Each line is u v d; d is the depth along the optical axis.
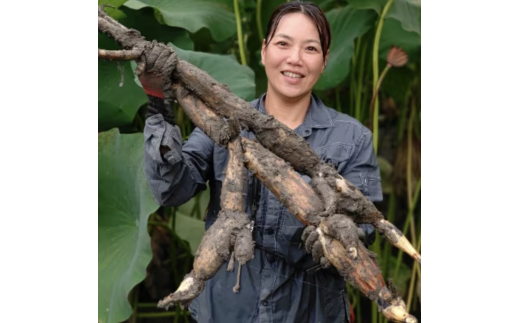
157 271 2.48
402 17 1.96
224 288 1.29
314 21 1.28
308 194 1.10
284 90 1.28
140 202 1.69
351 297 2.39
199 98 1.17
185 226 2.20
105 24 1.15
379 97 2.76
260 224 1.26
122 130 2.08
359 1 1.96
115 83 1.92
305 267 1.27
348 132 1.32
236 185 1.10
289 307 1.28
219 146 1.23
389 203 2.72
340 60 1.99
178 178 1.21
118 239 1.77
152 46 1.13
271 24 1.32
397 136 2.67
